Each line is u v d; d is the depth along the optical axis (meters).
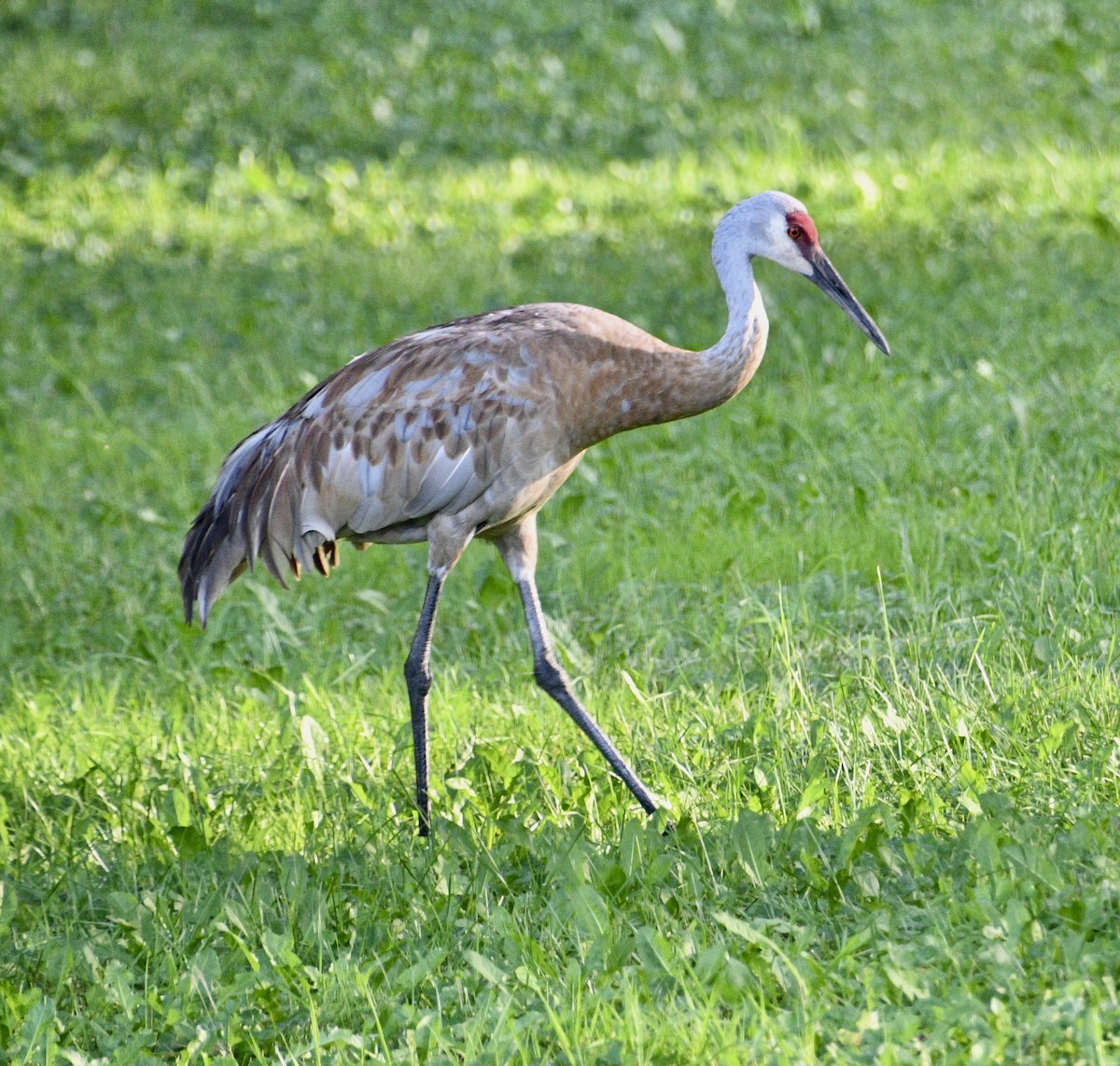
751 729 9.20
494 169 25.08
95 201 24.12
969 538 12.06
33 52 28.80
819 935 7.32
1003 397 14.33
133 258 22.02
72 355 18.89
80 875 8.67
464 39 29.53
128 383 17.95
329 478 9.68
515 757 9.67
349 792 9.52
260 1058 6.70
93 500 15.01
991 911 6.91
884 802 8.30
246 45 29.38
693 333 17.48
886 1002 6.52
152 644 12.21
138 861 8.88
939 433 14.20
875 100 27.00
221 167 25.06
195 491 15.06
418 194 24.12
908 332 16.88
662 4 30.84
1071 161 23.16
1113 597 11.05
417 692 9.41
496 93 27.73
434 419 9.46
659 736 9.75
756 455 14.55
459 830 8.52
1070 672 9.62
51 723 11.17
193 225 23.22
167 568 13.59
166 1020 7.11
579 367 9.45
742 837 7.83
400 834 8.82
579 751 9.79
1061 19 29.94
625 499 13.97
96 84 27.59
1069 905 6.89
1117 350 15.48
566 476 9.86
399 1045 6.84
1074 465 13.12
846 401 15.10
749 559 12.52
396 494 9.59
